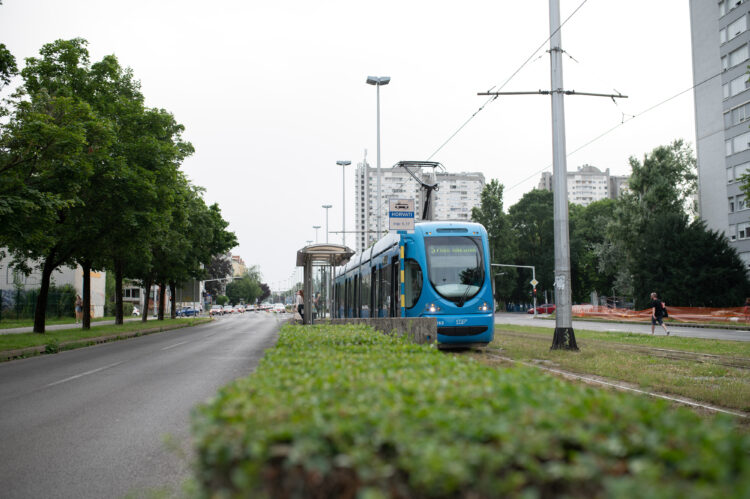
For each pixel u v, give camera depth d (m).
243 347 20.89
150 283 43.50
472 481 2.17
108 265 34.69
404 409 2.86
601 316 50.94
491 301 16.88
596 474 2.16
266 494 2.33
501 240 78.00
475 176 140.00
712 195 54.97
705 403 8.45
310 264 33.03
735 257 46.16
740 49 51.34
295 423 2.59
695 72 57.00
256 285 154.62
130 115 26.66
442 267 16.91
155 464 5.89
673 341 19.66
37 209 17.31
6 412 8.75
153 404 9.17
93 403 9.39
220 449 2.41
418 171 30.27
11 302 47.12
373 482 2.29
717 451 2.26
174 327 40.00
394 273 18.94
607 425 2.51
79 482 5.34
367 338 8.64
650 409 2.84
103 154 22.27
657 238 49.31
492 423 2.58
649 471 2.10
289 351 6.45
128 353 18.86
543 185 154.38
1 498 4.94
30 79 24.47
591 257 77.75
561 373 11.48
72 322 44.78
